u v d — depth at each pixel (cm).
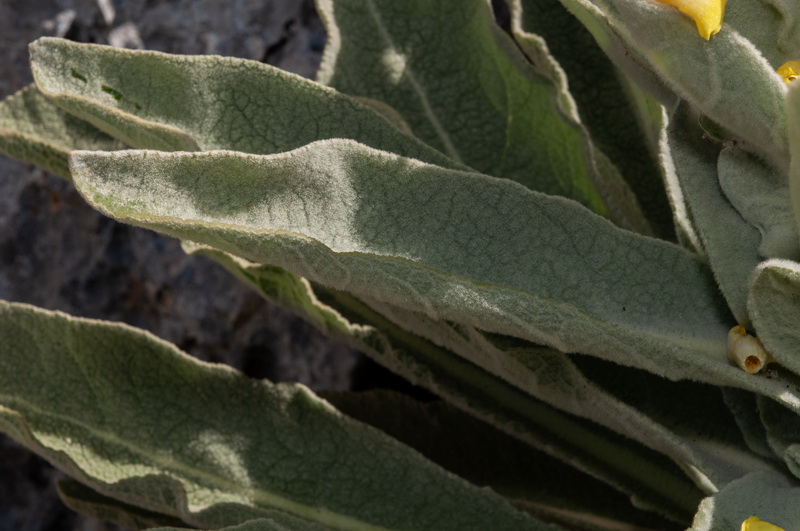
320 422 56
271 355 69
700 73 46
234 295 67
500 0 67
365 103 56
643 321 48
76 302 68
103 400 55
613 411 52
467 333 53
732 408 51
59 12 66
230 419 56
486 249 48
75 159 45
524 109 57
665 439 50
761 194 48
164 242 67
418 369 58
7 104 56
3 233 68
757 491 47
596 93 60
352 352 68
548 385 53
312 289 59
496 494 54
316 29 67
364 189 48
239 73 52
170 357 56
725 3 46
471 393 58
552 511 59
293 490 55
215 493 55
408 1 59
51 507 70
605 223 49
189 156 46
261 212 47
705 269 49
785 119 46
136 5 67
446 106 58
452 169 50
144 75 51
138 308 68
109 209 45
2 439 69
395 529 54
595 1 48
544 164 57
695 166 49
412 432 61
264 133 52
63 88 50
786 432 49
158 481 53
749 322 48
